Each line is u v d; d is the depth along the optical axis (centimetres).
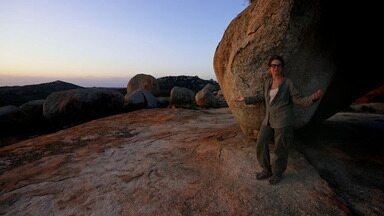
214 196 361
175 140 661
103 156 569
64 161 551
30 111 1470
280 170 384
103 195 384
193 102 2148
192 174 433
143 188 396
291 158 466
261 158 396
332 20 430
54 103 1347
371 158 473
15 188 430
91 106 1385
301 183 382
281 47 432
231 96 525
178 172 444
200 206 340
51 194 399
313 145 543
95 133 817
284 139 365
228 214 322
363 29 458
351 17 436
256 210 326
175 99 2089
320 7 409
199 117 1083
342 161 464
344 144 544
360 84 580
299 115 450
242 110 506
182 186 394
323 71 446
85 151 619
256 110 486
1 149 684
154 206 346
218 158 495
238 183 393
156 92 2608
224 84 560
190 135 709
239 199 350
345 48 471
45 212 352
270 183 382
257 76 467
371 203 341
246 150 517
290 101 368
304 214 315
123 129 866
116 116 1174
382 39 473
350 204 340
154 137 717
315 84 445
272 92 374
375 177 408
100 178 445
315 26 419
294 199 345
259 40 444
